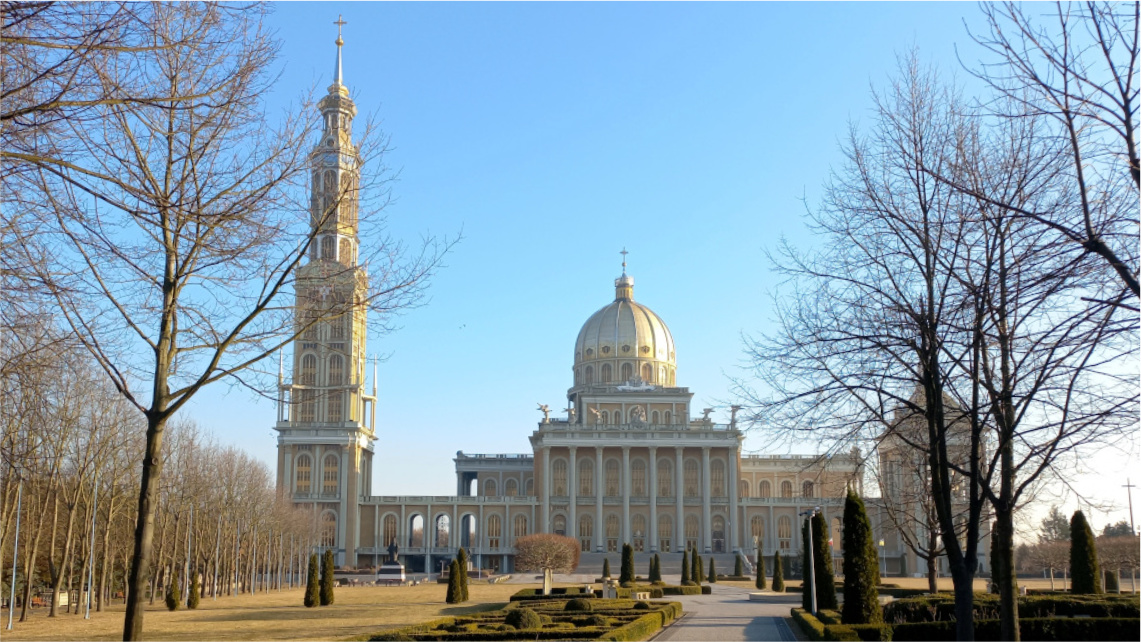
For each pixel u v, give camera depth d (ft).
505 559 636.07
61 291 76.59
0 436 155.63
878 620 155.22
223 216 78.23
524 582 493.36
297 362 627.87
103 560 284.41
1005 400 86.43
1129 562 360.28
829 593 205.87
